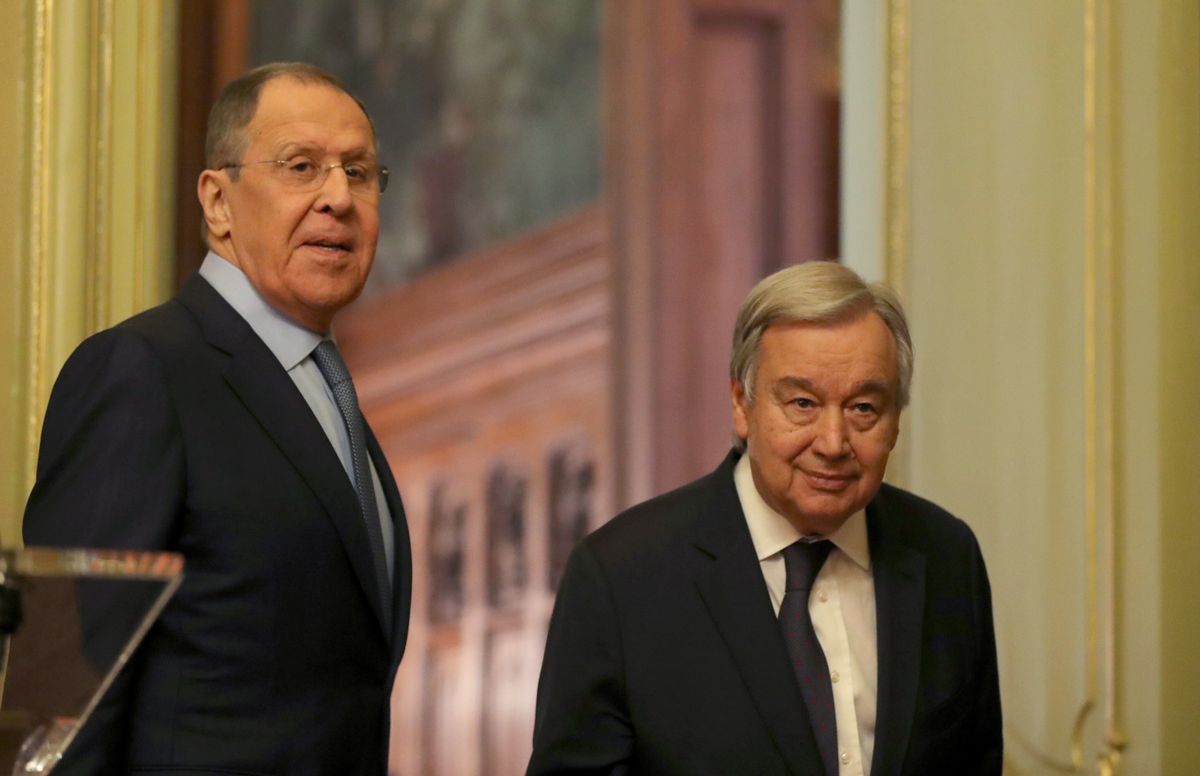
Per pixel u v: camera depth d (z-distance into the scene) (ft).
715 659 13.03
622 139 46.03
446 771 46.75
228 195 13.42
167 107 18.63
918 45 22.62
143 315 12.77
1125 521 20.84
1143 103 21.15
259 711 12.01
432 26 48.98
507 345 47.67
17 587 8.00
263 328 13.25
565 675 13.26
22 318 17.51
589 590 13.42
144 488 11.68
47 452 11.99
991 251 21.89
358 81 48.55
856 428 12.69
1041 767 20.98
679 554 13.44
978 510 21.72
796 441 12.64
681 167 45.93
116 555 8.21
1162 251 20.84
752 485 13.76
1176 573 20.45
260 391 12.68
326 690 12.38
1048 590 21.18
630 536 13.70
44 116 17.70
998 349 21.75
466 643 47.11
